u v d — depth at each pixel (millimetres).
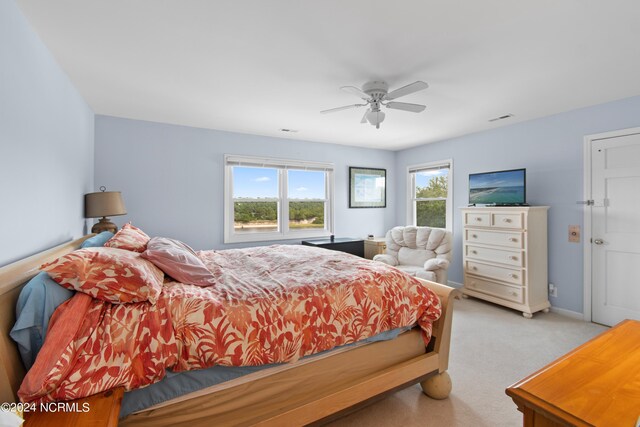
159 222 3836
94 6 1604
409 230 4543
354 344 1768
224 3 1593
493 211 3711
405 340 1952
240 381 1459
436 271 3871
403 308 1874
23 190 1636
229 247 4301
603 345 1275
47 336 1087
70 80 2531
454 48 2049
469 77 2504
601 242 3209
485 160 4277
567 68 2340
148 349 1229
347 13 1677
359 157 5422
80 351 1130
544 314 3537
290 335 1502
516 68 2342
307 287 1718
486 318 3418
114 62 2244
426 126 4043
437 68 2338
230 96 2938
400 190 5723
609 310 3170
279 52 2105
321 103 3137
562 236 3510
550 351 2650
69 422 962
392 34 1880
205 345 1319
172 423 1331
